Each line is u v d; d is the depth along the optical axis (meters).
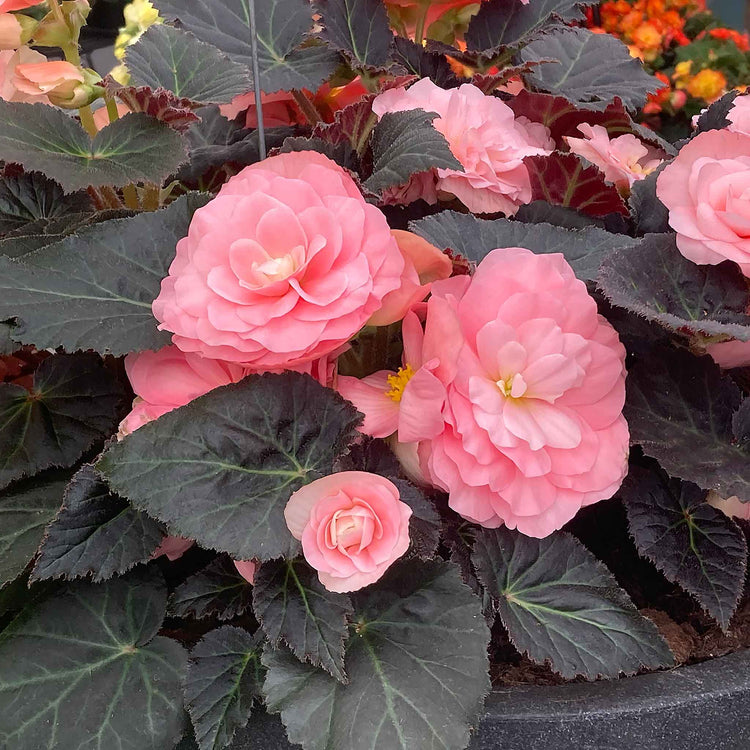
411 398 0.32
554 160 0.51
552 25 0.57
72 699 0.33
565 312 0.34
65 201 0.51
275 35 0.55
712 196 0.38
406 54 0.58
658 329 0.40
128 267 0.38
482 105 0.50
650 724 0.32
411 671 0.31
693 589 0.37
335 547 0.29
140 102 0.44
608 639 0.35
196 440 0.33
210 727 0.31
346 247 0.33
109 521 0.34
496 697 0.33
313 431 0.34
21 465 0.38
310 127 0.56
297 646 0.30
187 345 0.33
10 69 0.49
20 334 0.35
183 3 0.55
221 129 0.61
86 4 0.47
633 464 0.40
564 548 0.37
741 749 0.33
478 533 0.36
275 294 0.32
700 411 0.38
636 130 0.57
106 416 0.41
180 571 0.41
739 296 0.39
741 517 0.39
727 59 1.52
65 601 0.36
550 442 0.33
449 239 0.42
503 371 0.34
